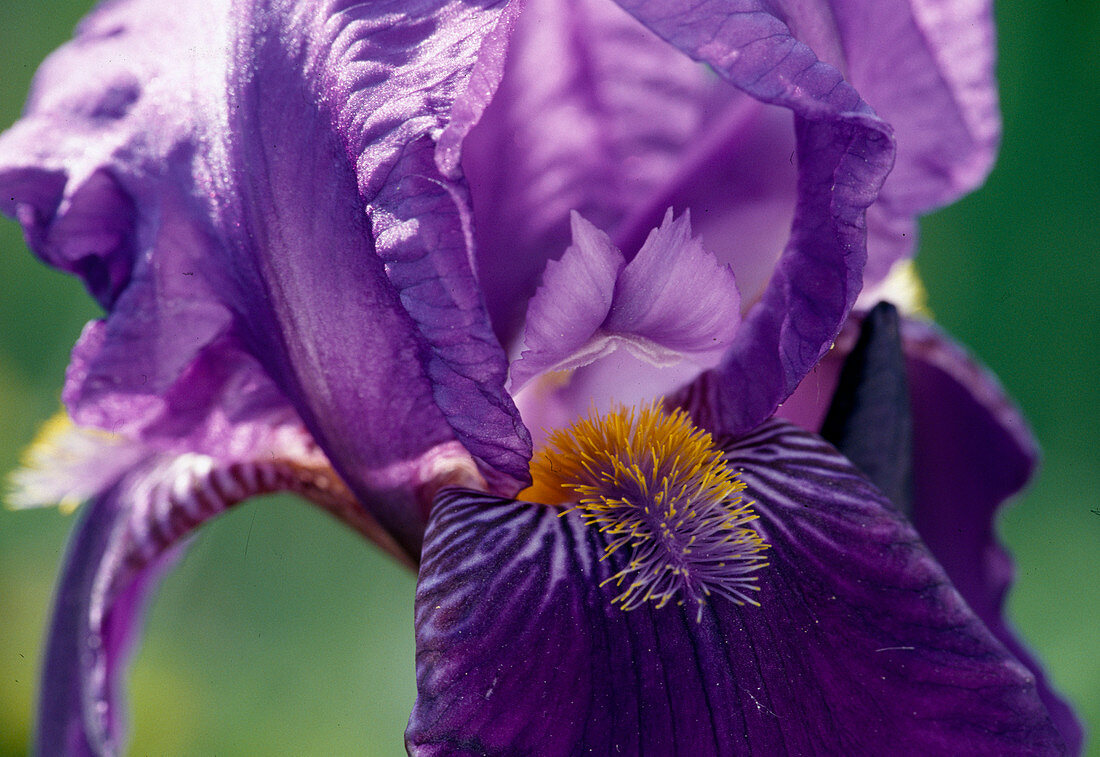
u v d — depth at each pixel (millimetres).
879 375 239
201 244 228
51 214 234
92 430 253
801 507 221
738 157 232
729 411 225
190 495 243
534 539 216
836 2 229
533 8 229
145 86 234
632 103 240
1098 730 401
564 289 219
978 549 266
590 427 224
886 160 212
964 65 249
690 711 211
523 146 235
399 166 211
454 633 210
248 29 224
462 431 214
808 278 218
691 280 220
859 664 215
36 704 259
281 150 221
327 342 223
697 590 216
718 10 211
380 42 215
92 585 251
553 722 208
